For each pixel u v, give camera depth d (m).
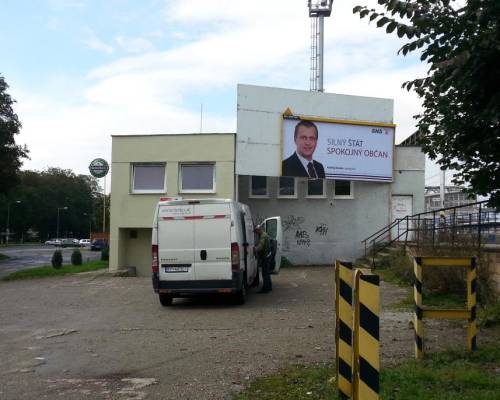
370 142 24.88
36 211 116.19
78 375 6.67
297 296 14.11
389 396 5.21
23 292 16.67
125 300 14.17
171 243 12.62
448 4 5.28
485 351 6.79
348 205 25.11
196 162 23.16
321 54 33.94
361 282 4.25
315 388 5.74
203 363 7.08
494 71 5.09
